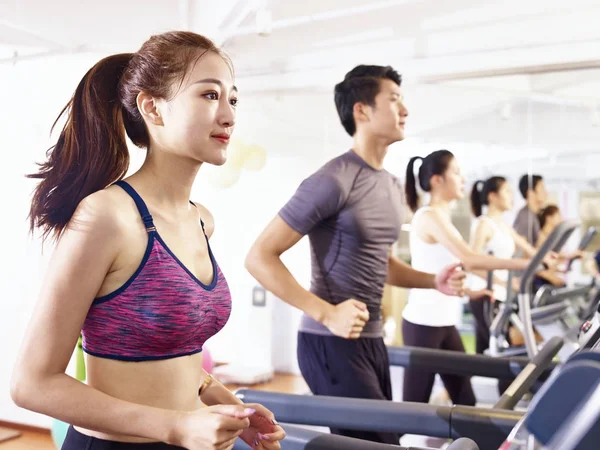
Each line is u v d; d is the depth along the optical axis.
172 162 1.07
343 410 1.51
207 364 3.62
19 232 3.97
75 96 1.07
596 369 0.48
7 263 4.02
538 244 3.27
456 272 2.21
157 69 1.02
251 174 4.15
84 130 1.05
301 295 1.83
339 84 2.08
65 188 1.03
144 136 1.11
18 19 3.23
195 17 3.22
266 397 1.58
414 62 3.27
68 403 0.90
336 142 3.51
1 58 3.75
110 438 1.03
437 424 1.43
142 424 0.91
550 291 3.29
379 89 1.99
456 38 3.19
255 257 1.89
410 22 3.10
